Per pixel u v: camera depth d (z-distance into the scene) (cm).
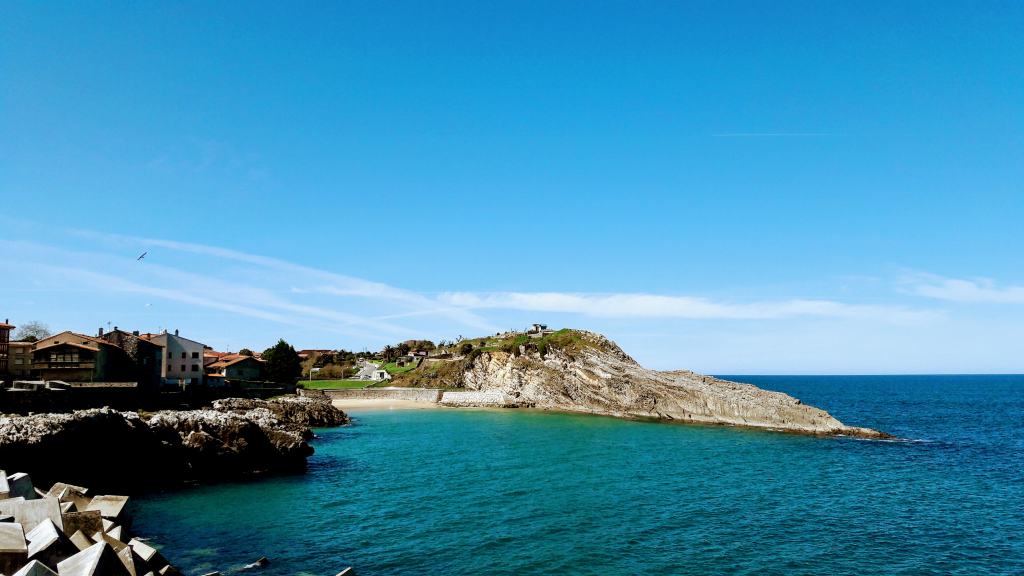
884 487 4666
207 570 2533
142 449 4003
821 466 5619
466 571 2631
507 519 3475
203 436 4312
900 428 9838
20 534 1758
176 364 10425
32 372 7006
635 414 10631
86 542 2067
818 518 3675
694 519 3572
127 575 1792
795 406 9012
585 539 3127
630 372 11294
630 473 5028
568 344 13338
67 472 3525
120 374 7788
